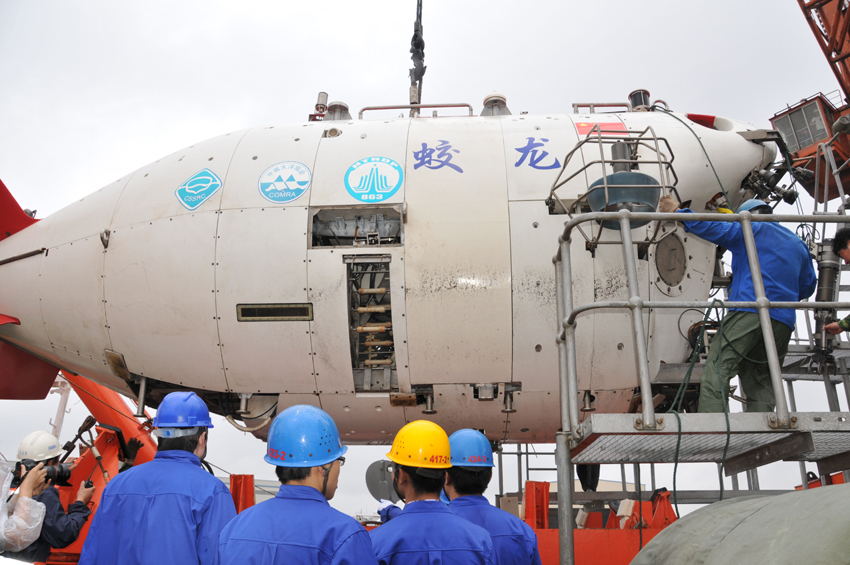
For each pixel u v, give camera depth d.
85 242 5.96
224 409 6.15
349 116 6.98
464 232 5.40
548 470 7.18
